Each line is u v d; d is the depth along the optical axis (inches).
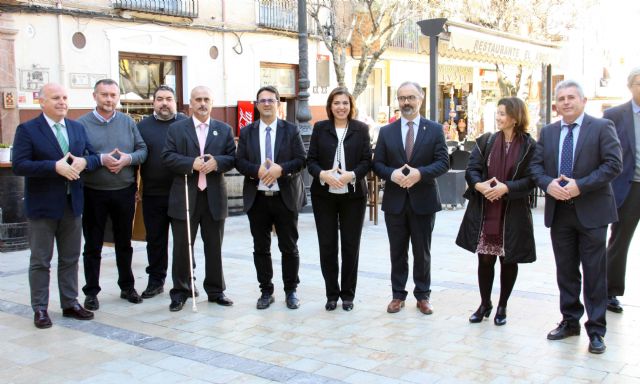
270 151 229.5
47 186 212.5
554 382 164.4
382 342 196.7
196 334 206.8
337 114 225.3
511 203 203.6
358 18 714.2
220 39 628.7
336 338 201.2
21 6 461.7
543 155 197.5
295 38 713.6
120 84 550.0
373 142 565.9
